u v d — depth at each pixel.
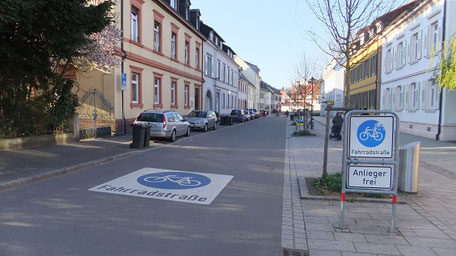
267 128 27.56
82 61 12.45
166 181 7.18
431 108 17.55
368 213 5.23
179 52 25.16
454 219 4.97
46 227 4.36
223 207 5.46
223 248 3.85
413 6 19.39
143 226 4.48
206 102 34.91
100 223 4.55
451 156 11.23
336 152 12.62
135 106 18.06
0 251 3.60
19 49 8.70
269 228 4.54
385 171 4.49
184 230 4.38
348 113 4.55
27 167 7.84
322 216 5.08
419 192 6.49
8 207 5.17
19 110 10.58
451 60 13.67
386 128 4.48
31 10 6.96
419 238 4.23
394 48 23.50
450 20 15.59
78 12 8.22
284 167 9.34
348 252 3.81
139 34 18.45
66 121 12.63
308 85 34.47
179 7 26.36
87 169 8.38
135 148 12.10
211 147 13.61
